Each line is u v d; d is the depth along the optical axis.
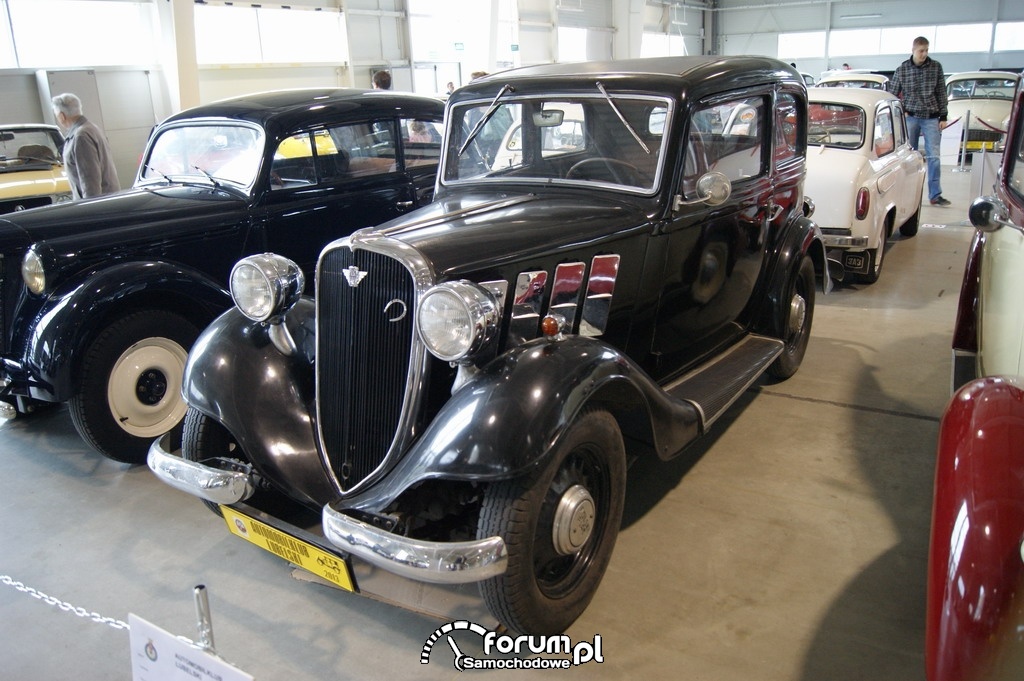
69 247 3.62
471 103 3.47
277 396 2.65
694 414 2.81
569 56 20.44
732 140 3.44
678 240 3.17
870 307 5.72
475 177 3.51
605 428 2.40
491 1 16.39
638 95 3.05
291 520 2.91
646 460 3.52
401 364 2.35
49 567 2.94
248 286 2.69
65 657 2.46
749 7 26.45
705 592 2.61
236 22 12.68
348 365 2.45
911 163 7.11
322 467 2.54
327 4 14.13
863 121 6.14
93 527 3.22
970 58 23.16
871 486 3.23
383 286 2.35
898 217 6.82
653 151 3.04
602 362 2.32
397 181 4.93
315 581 2.67
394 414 2.38
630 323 3.09
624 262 2.95
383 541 2.06
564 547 2.29
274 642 2.48
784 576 2.68
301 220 4.45
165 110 12.15
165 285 3.73
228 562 2.94
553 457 2.14
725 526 2.99
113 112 11.41
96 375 3.55
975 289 3.21
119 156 11.58
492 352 2.33
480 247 2.47
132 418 3.73
